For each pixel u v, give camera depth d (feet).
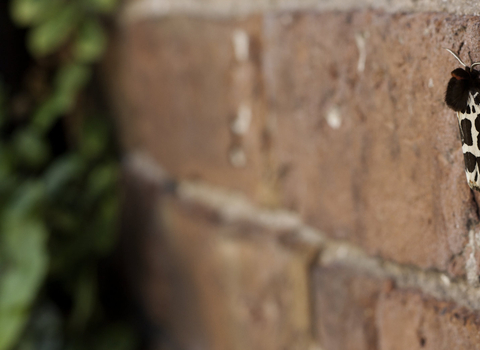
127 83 1.78
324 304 1.40
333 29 1.32
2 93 1.90
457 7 1.20
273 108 1.44
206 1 1.52
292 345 1.47
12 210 1.73
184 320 1.71
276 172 1.46
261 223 1.50
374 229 1.32
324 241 1.41
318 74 1.35
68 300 1.95
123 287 1.97
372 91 1.29
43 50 1.77
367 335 1.35
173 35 1.60
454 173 1.22
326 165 1.37
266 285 1.49
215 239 1.57
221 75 1.51
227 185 1.56
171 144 1.68
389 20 1.25
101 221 1.88
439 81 1.22
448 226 1.24
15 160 1.85
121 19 1.75
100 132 1.90
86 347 1.85
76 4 1.77
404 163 1.27
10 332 1.65
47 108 1.83
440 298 1.26
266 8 1.41
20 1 1.77
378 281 1.33
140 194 1.79
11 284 1.68
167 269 1.73
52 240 1.81
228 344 1.59
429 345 1.28
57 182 1.79
